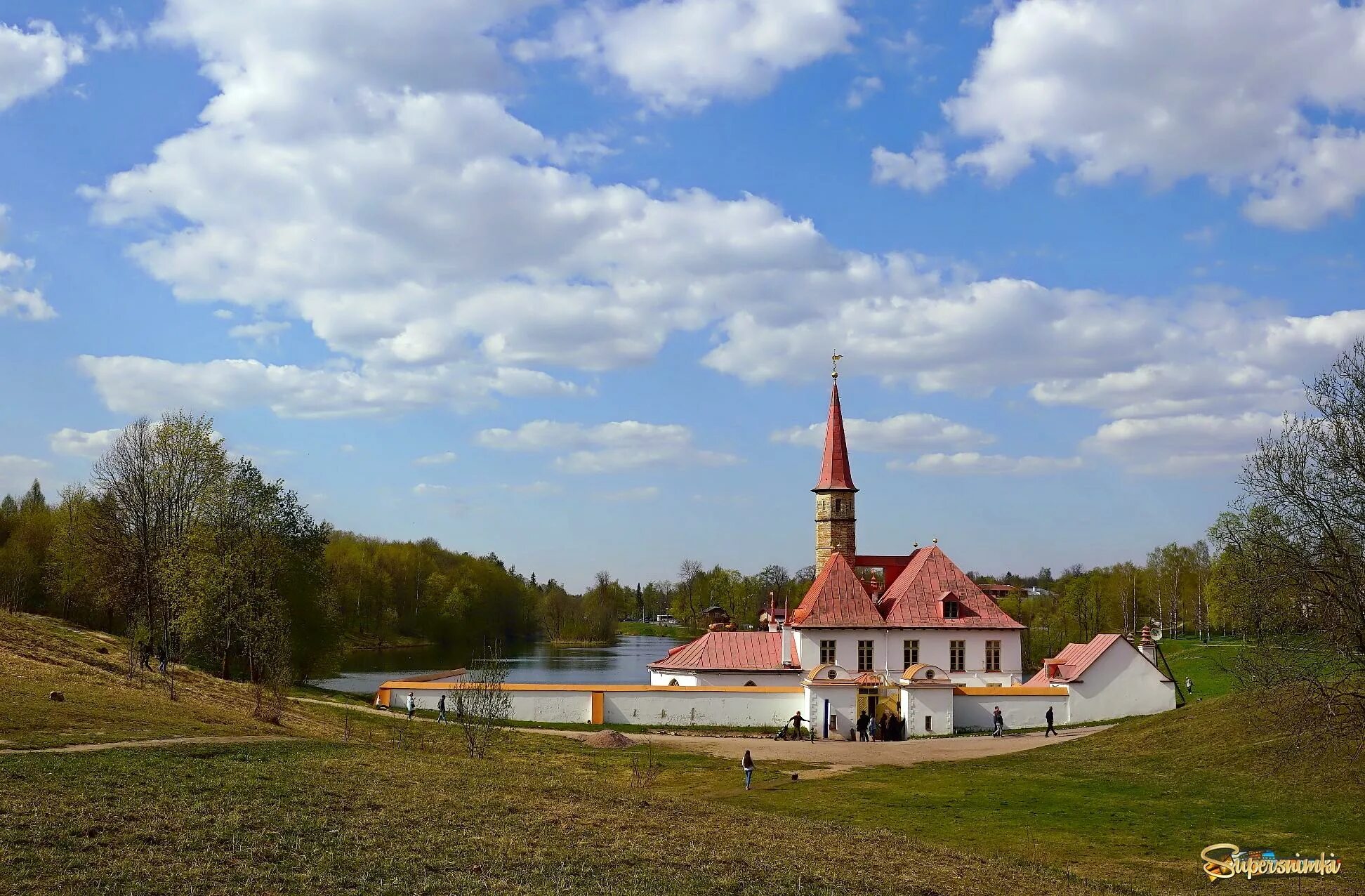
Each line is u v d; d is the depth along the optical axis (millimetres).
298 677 87250
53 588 97750
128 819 24438
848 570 79562
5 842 21562
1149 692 71875
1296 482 40219
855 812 40656
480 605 191875
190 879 20922
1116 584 157625
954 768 51875
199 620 72500
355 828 26438
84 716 37750
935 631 76938
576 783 38688
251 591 75125
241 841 23906
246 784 29484
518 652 183750
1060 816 39469
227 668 79562
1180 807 40719
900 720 68312
